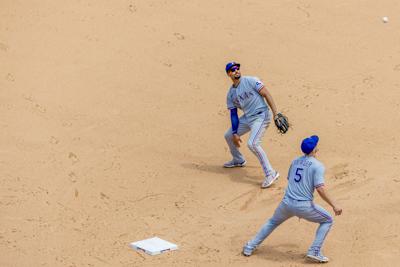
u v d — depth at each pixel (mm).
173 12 66625
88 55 59281
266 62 59844
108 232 38031
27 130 49312
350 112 52750
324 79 57562
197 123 51969
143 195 42469
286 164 46281
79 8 65688
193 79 57469
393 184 41812
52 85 55062
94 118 51719
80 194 42250
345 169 44688
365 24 66500
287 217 34062
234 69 43250
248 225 38438
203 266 34031
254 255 35062
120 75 57219
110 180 44094
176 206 41125
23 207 40375
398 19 67562
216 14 66875
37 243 36656
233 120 44312
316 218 33312
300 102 54312
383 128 50281
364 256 34156
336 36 64312
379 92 55438
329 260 34000
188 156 47812
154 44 61562
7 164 44969
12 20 62969
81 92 54656
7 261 34594
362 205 39594
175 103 54344
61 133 49438
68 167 45281
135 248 36094
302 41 63250
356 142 48531
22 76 55688
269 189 42938
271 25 65562
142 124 51406
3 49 58562
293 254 34969
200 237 37344
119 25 63781
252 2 69625
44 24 62688
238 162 46312
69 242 36906
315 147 33531
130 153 47594
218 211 40406
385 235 36062
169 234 37781
